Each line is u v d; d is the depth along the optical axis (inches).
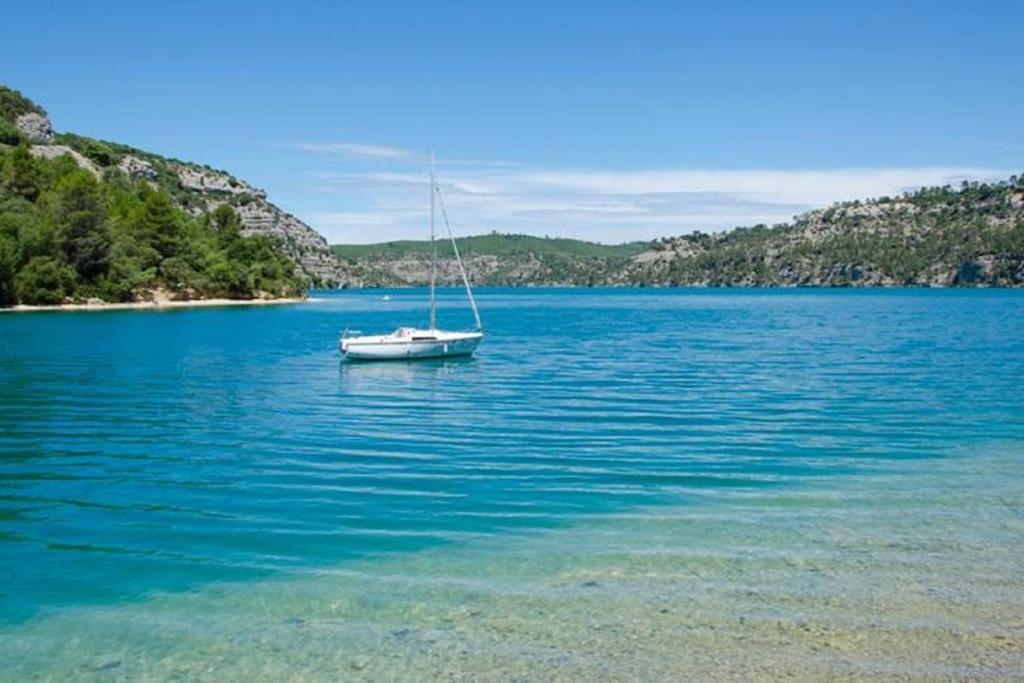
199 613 426.9
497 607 427.8
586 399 1207.6
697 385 1354.6
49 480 716.0
